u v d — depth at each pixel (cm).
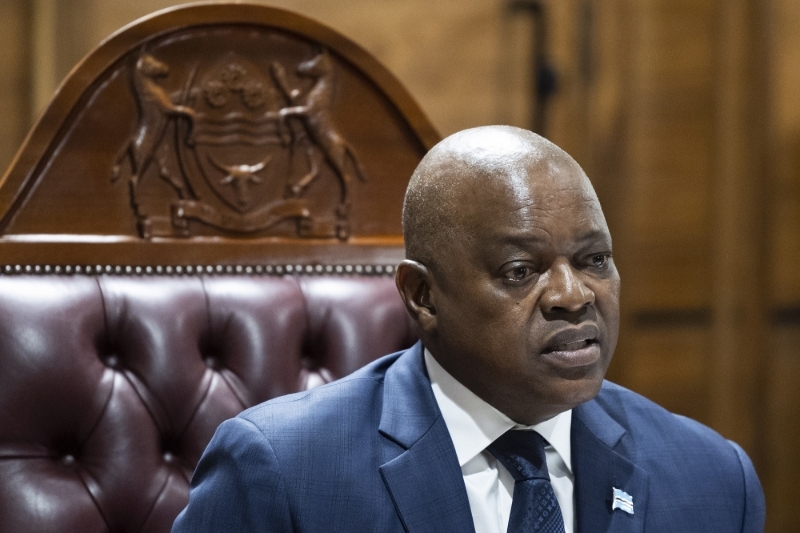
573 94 1054
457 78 1019
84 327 511
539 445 407
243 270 569
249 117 578
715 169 1093
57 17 888
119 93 550
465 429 412
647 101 1071
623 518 407
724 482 437
